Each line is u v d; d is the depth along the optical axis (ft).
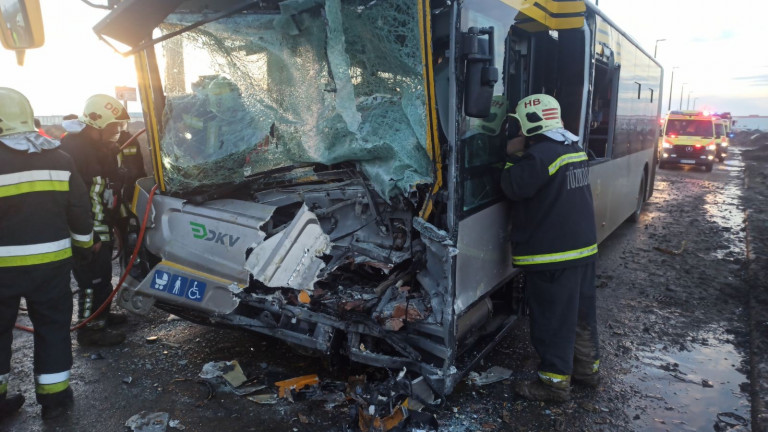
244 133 11.07
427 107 8.97
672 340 14.14
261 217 10.44
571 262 10.19
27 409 10.46
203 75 11.13
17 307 9.77
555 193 10.11
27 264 9.38
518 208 10.66
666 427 10.11
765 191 43.42
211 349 12.99
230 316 11.28
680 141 62.28
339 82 9.58
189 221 11.35
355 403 10.14
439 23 9.09
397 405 9.68
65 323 10.09
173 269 11.44
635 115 24.09
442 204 9.64
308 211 10.72
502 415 10.31
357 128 9.77
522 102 10.78
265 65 10.64
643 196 30.17
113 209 13.25
